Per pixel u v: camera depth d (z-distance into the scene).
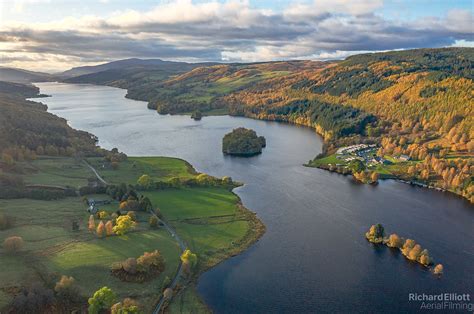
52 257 145.88
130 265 141.25
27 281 130.12
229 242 174.12
